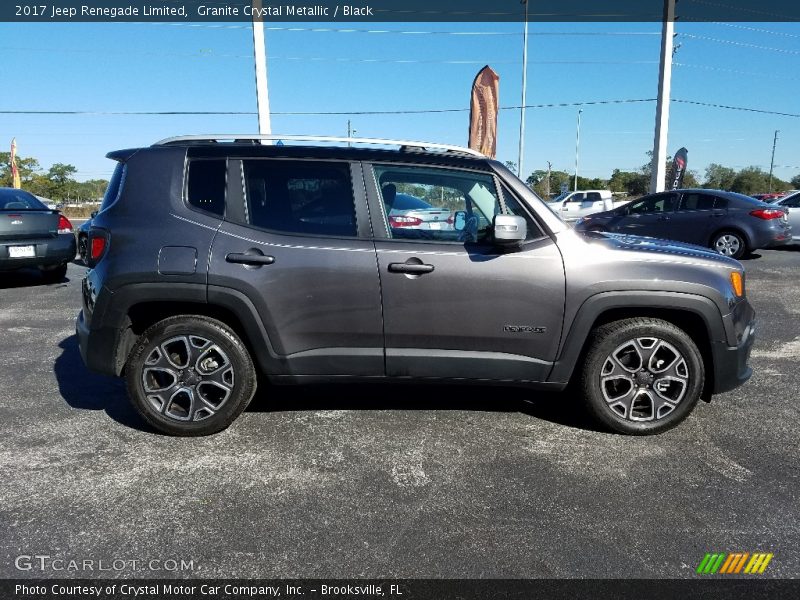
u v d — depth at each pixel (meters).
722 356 3.57
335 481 3.06
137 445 3.47
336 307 3.44
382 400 4.21
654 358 3.62
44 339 5.88
